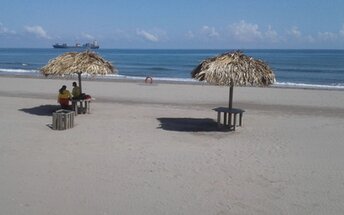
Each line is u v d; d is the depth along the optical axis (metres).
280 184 8.08
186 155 10.02
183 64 69.75
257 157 10.02
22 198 7.08
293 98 23.08
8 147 10.42
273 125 14.48
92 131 12.59
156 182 8.02
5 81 30.64
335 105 20.45
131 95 23.19
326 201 7.23
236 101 21.52
